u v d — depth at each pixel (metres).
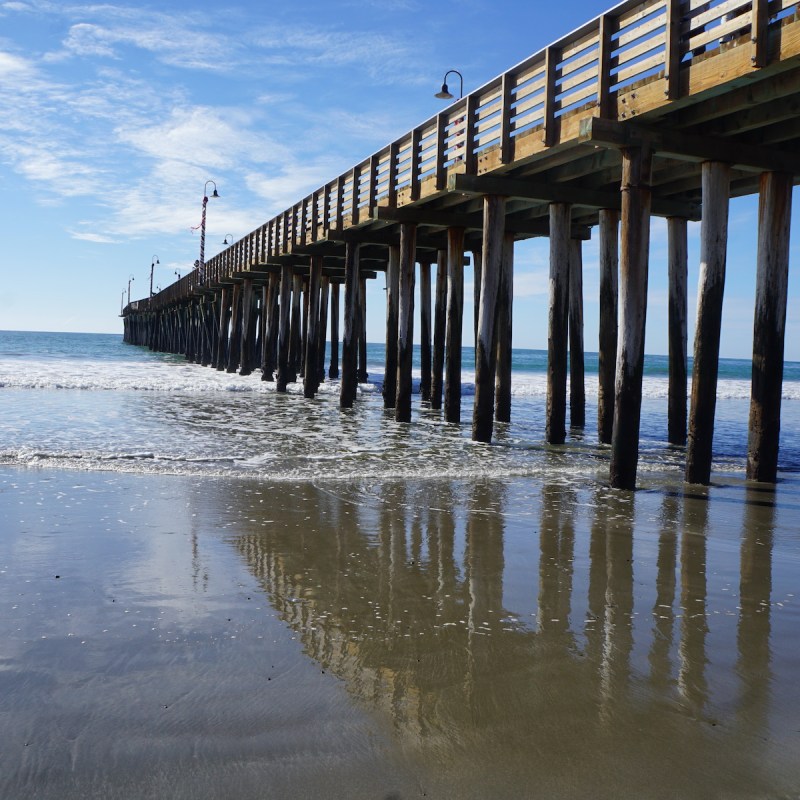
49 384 23.05
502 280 16.33
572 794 2.71
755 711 3.36
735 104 7.70
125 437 12.13
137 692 3.46
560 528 6.83
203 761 2.89
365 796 2.69
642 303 8.60
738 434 15.02
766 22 6.71
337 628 4.31
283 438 12.68
